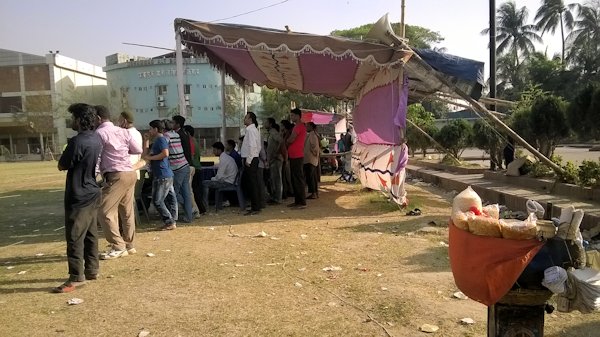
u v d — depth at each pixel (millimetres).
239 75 14586
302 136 10758
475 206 2998
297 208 10703
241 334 4000
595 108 9758
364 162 14000
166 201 8695
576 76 48531
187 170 9094
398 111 9477
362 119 14477
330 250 6750
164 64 49719
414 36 46188
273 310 4523
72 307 4711
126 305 4730
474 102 9578
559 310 2832
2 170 32219
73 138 5242
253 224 8867
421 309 4465
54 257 6824
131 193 6742
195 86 49375
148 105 50594
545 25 53562
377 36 9109
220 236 7855
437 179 15102
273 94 47750
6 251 7297
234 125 50156
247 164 9938
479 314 4324
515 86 54375
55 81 56906
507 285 2771
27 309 4676
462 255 2883
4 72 57188
